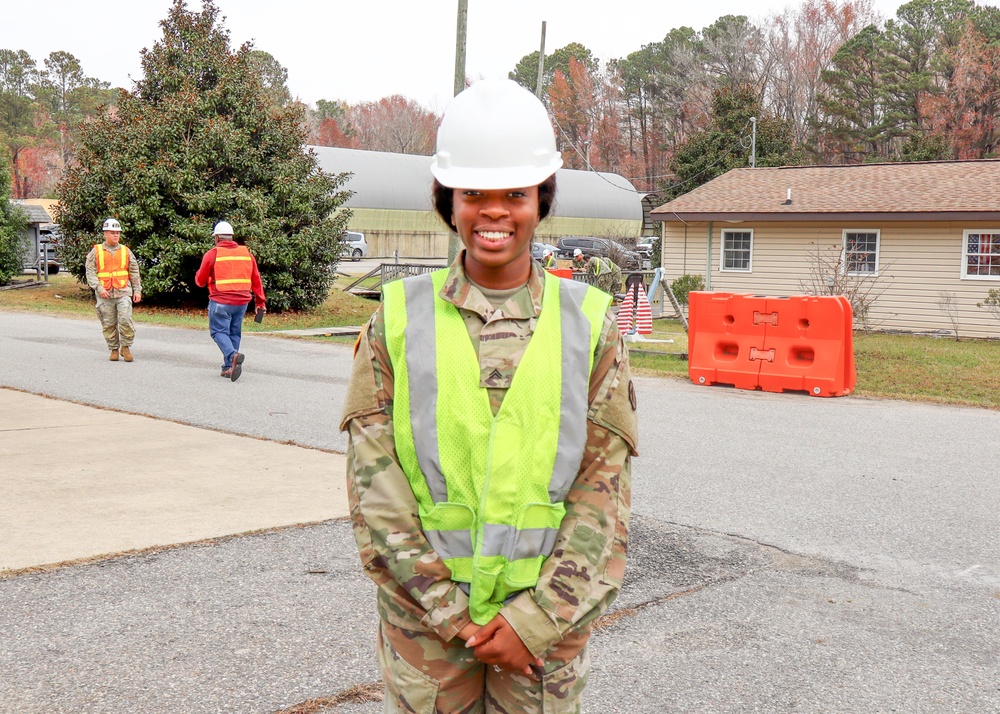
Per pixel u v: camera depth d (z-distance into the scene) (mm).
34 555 4840
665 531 5762
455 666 2021
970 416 10383
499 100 2000
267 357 14242
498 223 1975
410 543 1948
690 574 4992
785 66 89375
